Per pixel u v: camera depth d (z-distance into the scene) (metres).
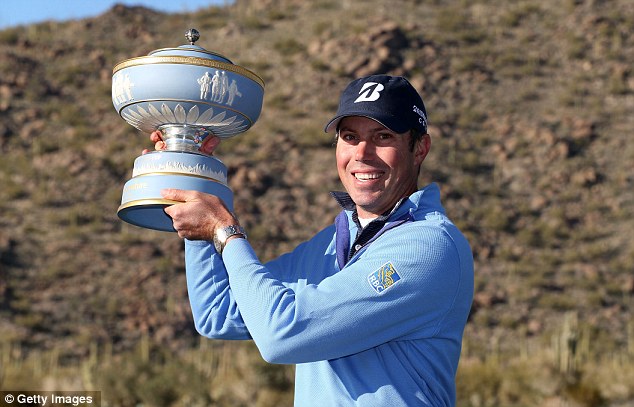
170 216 3.56
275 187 51.81
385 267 3.34
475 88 63.41
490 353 38.53
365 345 3.32
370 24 69.69
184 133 3.75
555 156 56.19
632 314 43.12
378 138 3.68
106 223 47.72
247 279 3.34
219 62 3.65
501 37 70.38
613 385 25.98
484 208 51.31
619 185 54.12
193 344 38.53
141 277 43.00
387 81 3.66
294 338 3.24
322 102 60.44
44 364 34.31
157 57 3.62
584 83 64.38
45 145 54.28
